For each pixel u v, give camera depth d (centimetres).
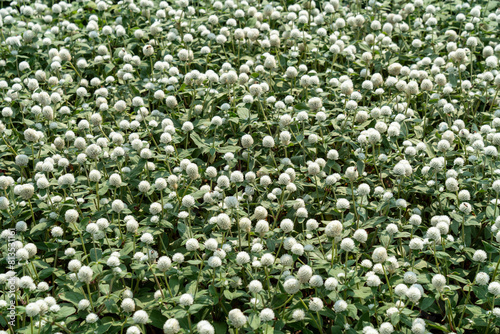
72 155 192
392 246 166
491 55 220
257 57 222
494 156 178
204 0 281
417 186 177
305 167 183
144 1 248
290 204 169
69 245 175
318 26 254
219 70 223
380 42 231
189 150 189
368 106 210
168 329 145
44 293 162
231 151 185
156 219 168
